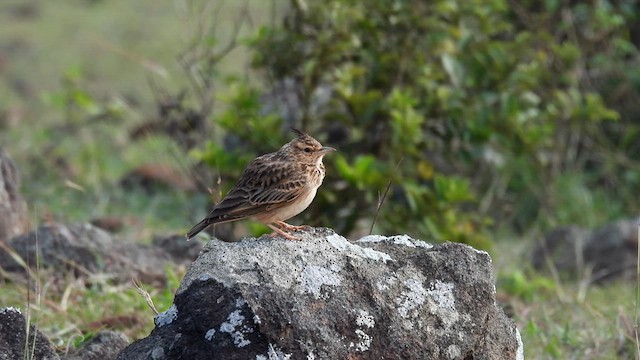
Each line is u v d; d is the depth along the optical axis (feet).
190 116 54.60
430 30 47.83
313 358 25.17
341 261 26.53
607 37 60.54
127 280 40.86
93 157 62.64
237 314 25.26
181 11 79.51
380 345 25.76
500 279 45.37
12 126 70.79
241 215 31.12
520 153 52.49
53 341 33.63
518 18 58.75
